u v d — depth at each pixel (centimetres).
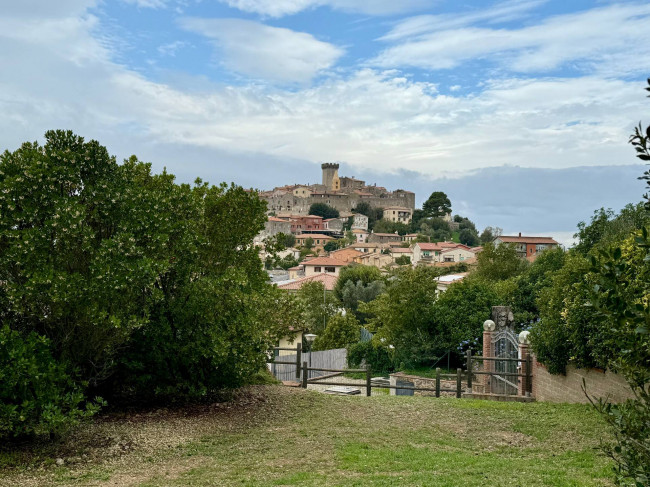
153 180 1562
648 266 503
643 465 501
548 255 4078
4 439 1109
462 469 995
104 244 1173
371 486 882
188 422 1313
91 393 1395
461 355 2798
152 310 1379
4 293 1152
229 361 1388
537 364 1847
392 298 2961
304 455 1095
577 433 1246
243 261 1636
